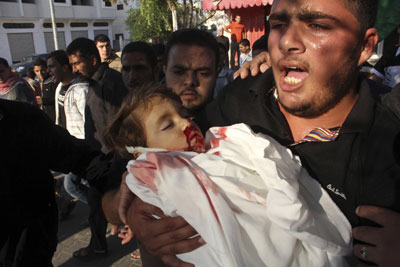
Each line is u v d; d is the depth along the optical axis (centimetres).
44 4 2688
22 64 1634
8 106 147
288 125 124
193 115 183
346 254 98
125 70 287
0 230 144
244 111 137
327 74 101
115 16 3403
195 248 102
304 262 97
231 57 882
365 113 106
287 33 103
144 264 145
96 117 296
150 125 130
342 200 107
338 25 97
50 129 158
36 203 155
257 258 93
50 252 162
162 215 107
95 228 309
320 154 112
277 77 113
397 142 102
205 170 109
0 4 2389
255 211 99
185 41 175
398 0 137
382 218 93
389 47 320
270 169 99
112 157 172
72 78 409
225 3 830
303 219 92
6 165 144
